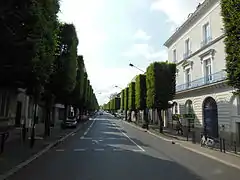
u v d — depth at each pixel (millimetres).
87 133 29625
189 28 35875
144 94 43156
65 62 23203
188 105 35312
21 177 8750
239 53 11773
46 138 21359
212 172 10336
